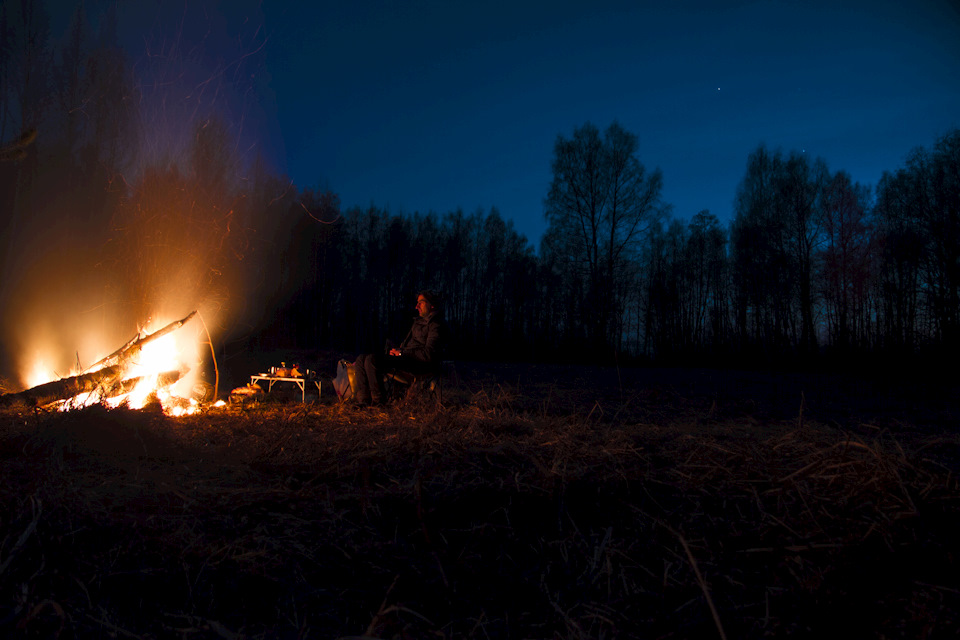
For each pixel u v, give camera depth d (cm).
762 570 188
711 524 219
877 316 2167
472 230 2562
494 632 157
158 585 170
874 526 204
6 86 938
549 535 214
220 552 188
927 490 227
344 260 2289
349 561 189
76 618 150
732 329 2419
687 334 2486
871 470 245
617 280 2259
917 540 196
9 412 407
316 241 2030
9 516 198
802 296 2217
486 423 388
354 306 2284
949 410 730
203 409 511
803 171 2262
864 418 626
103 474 259
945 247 1953
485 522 220
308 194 2053
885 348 2084
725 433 393
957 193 1931
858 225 2200
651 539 208
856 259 2219
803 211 2228
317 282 2053
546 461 285
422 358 583
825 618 158
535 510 232
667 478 267
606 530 213
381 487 244
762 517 219
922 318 2089
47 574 168
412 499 233
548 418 443
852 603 165
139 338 560
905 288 2077
